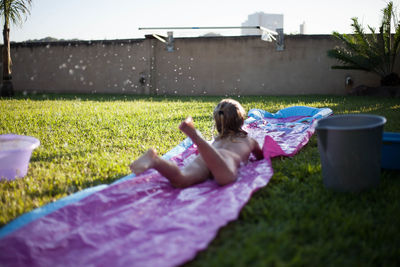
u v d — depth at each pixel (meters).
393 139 2.90
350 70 12.45
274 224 2.00
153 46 13.75
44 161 3.59
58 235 1.87
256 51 13.12
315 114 5.88
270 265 1.62
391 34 11.38
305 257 1.68
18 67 15.42
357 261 1.67
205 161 2.41
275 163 3.23
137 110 7.41
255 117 5.86
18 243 1.74
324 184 2.57
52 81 15.12
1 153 2.86
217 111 2.95
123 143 4.28
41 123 5.81
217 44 13.39
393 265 1.64
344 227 1.94
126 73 14.18
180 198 2.32
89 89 14.73
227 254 1.70
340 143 2.36
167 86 14.05
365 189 2.44
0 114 6.72
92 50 14.47
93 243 1.81
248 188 2.34
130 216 2.07
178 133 4.86
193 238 1.73
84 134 4.92
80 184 2.85
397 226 1.98
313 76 12.79
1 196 2.59
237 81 13.42
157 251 1.64
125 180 2.46
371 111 6.43
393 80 11.14
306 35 12.64
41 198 2.58
